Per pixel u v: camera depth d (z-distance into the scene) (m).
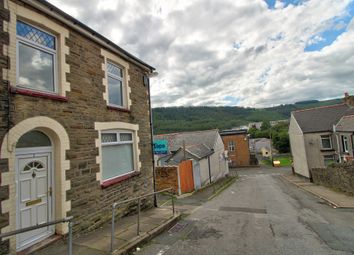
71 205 5.96
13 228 4.63
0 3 4.74
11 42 4.88
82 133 6.51
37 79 5.57
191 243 6.13
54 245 5.36
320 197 14.34
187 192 16.80
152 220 7.86
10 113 4.71
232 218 8.95
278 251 5.59
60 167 5.75
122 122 8.44
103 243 5.61
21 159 5.08
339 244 6.05
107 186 7.28
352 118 23.81
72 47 6.44
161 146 14.88
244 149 47.78
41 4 5.47
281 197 14.64
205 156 22.88
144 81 10.41
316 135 27.06
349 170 14.38
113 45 7.91
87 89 6.84
